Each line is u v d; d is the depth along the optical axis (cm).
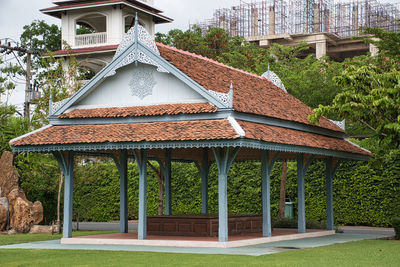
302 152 2045
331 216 2483
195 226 1980
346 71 2120
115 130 1900
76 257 1514
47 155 2872
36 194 2903
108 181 3550
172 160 2533
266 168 1975
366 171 2794
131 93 2009
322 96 3419
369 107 2039
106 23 4747
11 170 2716
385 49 2684
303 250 1664
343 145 2472
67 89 2838
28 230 2550
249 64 5244
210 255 1518
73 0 4725
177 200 3288
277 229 2531
